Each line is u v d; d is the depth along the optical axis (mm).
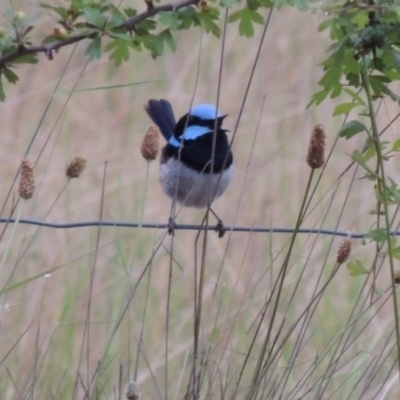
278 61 16500
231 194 13555
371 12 5992
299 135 14914
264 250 12148
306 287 11406
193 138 10328
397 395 9398
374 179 6859
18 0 11672
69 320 10594
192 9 6457
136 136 15219
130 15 6500
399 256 6617
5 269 11547
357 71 6309
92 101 15969
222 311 10430
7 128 15047
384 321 10891
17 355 9977
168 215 13188
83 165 7457
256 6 6469
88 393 6980
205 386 8141
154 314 11211
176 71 16500
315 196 13492
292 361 7215
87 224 8273
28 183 6660
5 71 6539
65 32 6277
